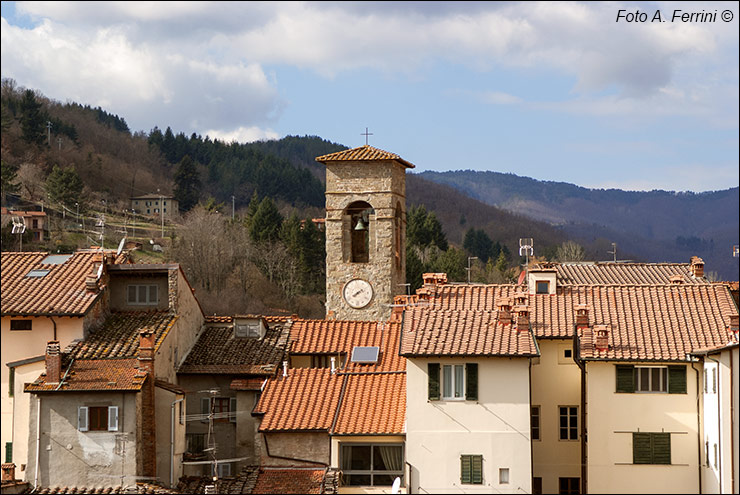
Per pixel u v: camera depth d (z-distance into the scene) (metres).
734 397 42.38
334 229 66.19
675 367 49.09
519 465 47.06
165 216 190.50
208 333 60.12
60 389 47.69
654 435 48.84
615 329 51.53
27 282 55.94
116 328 54.41
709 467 47.03
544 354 52.69
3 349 52.94
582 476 50.41
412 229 165.12
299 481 47.47
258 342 58.62
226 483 48.53
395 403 49.72
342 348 57.50
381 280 65.69
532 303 55.09
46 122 184.38
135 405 47.94
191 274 137.25
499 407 47.44
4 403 52.41
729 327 50.22
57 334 52.94
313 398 50.78
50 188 161.25
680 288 54.72
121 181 199.12
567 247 140.62
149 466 48.84
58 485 47.47
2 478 46.88
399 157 66.12
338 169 66.25
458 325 49.81
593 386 49.50
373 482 48.06
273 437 48.97
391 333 58.00
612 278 66.00
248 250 149.00
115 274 57.59
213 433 54.88
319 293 150.50
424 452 47.50
